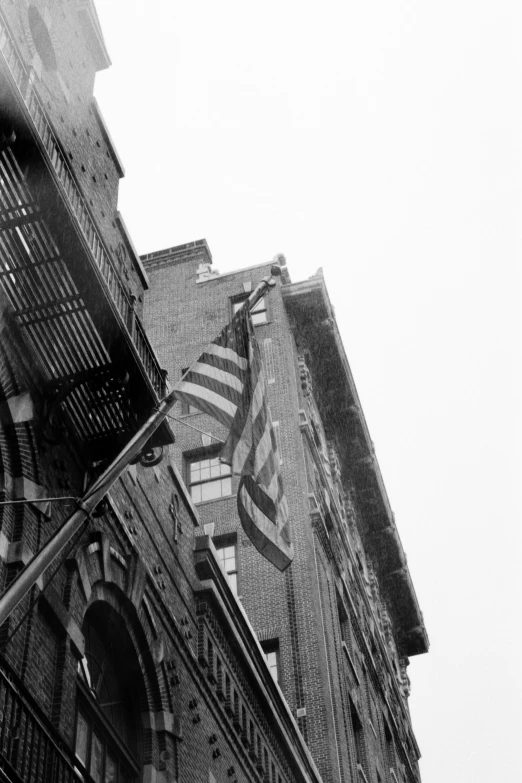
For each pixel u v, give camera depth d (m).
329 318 50.78
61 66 23.00
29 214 15.56
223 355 16.22
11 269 15.98
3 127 14.66
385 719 50.38
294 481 42.16
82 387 16.92
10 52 16.56
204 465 42.72
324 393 54.09
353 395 54.34
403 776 52.97
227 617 23.06
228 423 15.65
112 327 16.42
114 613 17.77
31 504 15.40
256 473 15.66
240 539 40.12
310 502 42.69
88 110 24.09
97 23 25.03
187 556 22.36
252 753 23.30
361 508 60.22
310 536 40.78
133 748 17.69
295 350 50.78
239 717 22.84
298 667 36.22
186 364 48.12
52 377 16.66
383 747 47.66
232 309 50.75
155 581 19.70
